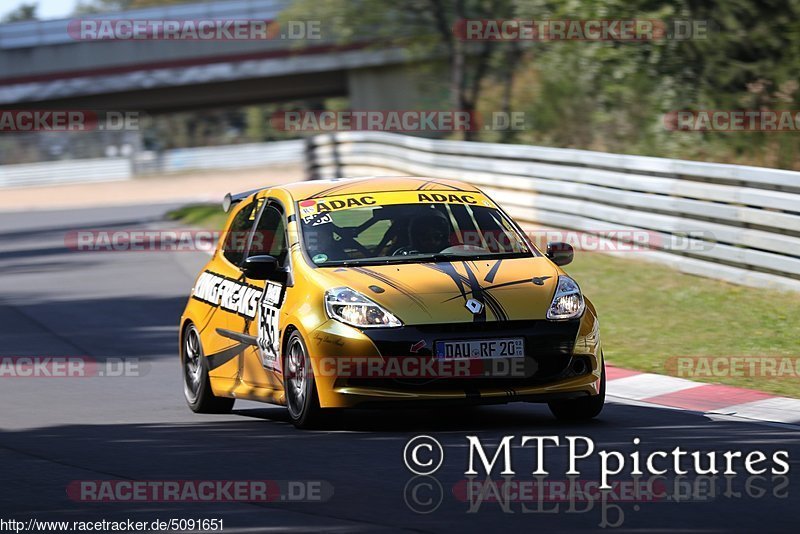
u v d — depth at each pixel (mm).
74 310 58156
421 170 81562
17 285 71688
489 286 28031
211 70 163625
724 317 42062
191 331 33969
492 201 32156
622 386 33875
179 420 31609
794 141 60375
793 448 24750
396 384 26906
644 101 75500
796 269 43750
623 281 50250
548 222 62688
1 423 31797
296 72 161500
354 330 27078
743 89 68875
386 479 22594
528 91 95188
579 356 27672
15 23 164875
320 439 27047
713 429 27156
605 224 57062
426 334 26859
